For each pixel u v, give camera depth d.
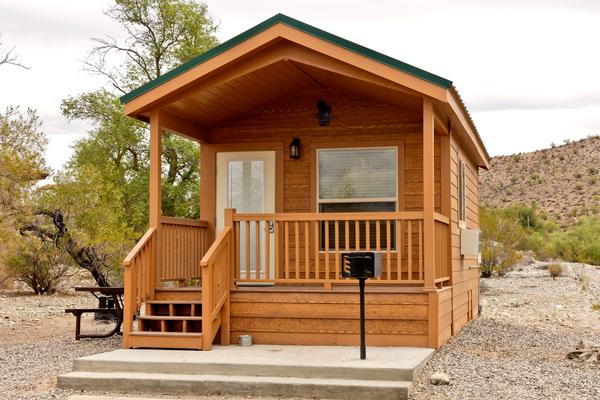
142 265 10.16
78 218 19.27
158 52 25.30
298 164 12.21
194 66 10.23
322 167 12.15
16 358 10.48
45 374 9.21
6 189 14.28
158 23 25.30
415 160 11.80
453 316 12.06
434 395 7.74
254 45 10.02
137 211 24.05
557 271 27.61
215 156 12.48
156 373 8.47
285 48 10.15
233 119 12.45
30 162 14.31
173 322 10.23
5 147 14.13
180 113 11.33
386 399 7.61
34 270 22.06
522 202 80.88
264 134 12.34
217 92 10.81
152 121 10.68
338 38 9.73
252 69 10.23
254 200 12.35
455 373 8.82
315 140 12.16
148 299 10.33
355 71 9.93
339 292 9.88
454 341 11.79
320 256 11.95
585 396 7.80
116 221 20.45
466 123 12.05
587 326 15.70
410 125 11.84
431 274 9.72
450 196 11.73
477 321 15.59
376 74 9.72
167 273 10.91
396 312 9.76
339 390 7.74
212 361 8.47
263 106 12.36
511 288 24.45
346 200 11.98
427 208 9.79
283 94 12.09
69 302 20.08
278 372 8.23
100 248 19.22
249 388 7.96
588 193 77.75
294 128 12.25
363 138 11.98
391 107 11.93
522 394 7.85
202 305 9.56
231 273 10.18
